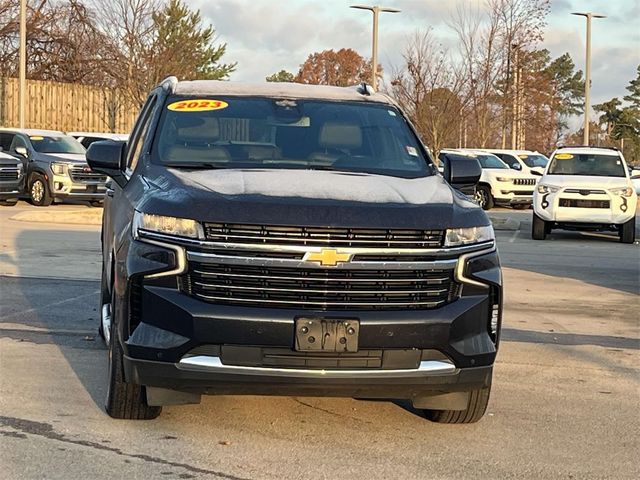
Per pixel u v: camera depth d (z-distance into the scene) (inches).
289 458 190.5
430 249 185.6
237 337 179.2
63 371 254.7
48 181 881.5
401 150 240.7
